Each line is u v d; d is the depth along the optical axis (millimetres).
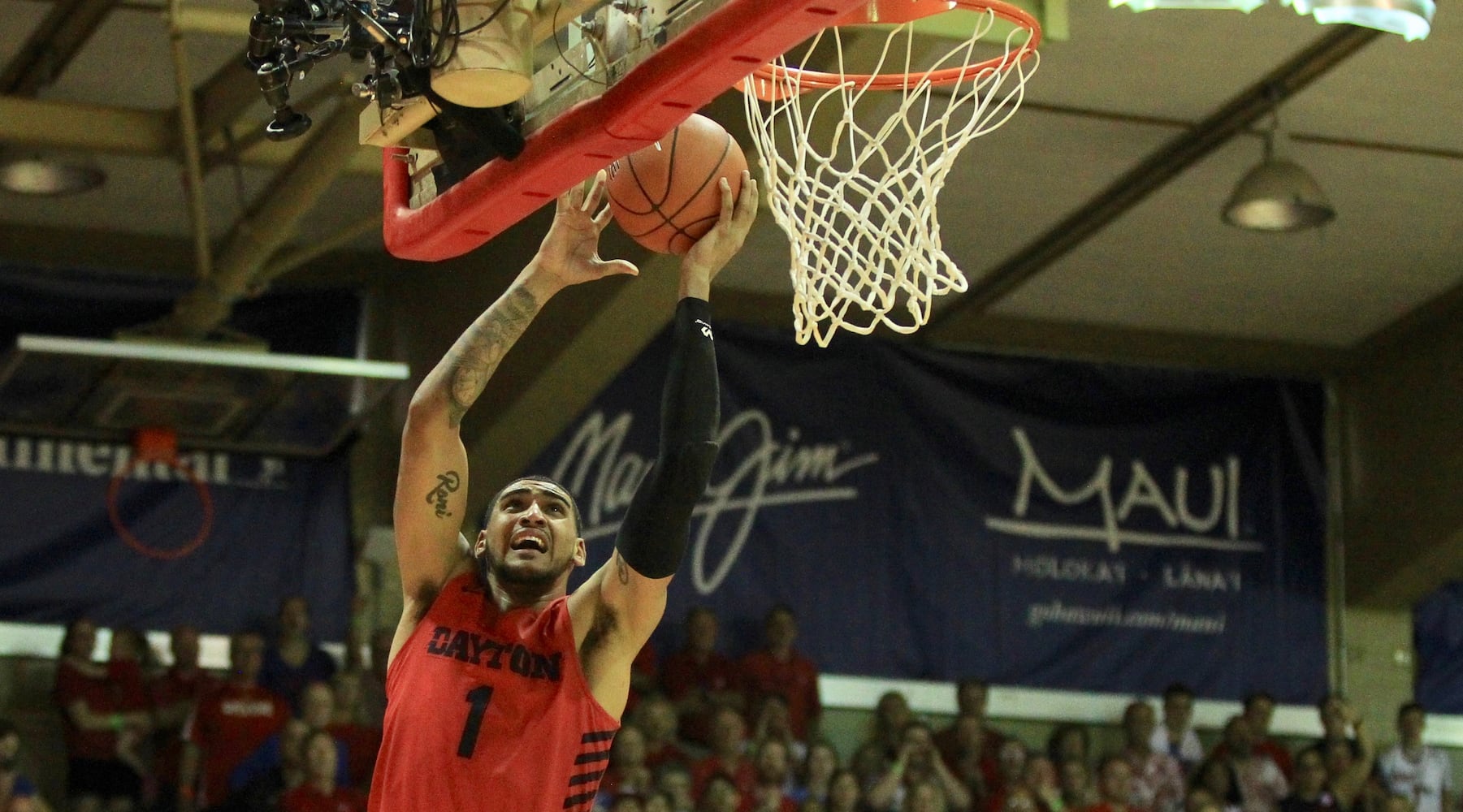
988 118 4852
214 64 9211
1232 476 13133
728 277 12031
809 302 4621
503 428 10672
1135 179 10562
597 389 10500
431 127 4461
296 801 9461
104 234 11219
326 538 11305
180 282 11227
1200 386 13195
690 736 11039
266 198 8750
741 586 11938
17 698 10578
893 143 5609
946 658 12320
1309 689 13008
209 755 10078
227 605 11039
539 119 4078
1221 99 9773
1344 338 13164
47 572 10758
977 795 11328
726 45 3553
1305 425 13344
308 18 4441
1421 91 9625
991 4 4688
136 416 9820
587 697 3748
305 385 9438
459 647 3764
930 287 4672
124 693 10242
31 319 10883
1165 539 12930
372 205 10820
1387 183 10711
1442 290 12391
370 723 10508
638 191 4023
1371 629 13250
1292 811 11852
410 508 3908
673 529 3752
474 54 3836
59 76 9391
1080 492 12812
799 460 12219
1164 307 12617
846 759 11961
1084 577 12711
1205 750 12680
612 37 3867
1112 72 9469
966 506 12547
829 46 6930
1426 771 12508
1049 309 12680
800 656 11656
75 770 10008
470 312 10719
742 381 12172
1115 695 12617
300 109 7727
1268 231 9953
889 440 12453
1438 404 12750
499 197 4195
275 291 11336
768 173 4648
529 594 3855
